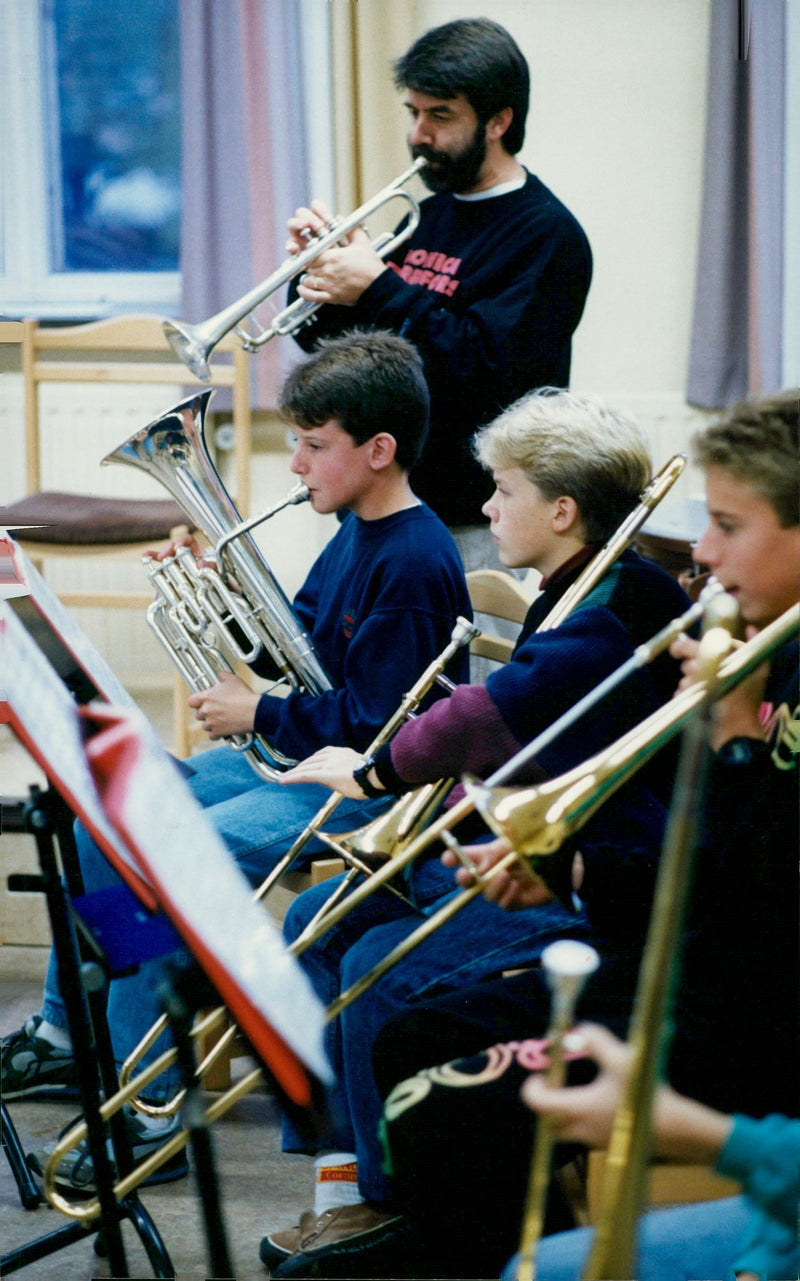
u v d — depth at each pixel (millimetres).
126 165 8031
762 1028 2520
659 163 7340
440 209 5250
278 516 7680
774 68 6863
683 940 2645
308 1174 3965
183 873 1797
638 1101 1673
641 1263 2193
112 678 3125
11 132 7973
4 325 6965
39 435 7254
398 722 3500
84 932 2428
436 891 3607
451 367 4766
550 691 3178
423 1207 2615
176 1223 3697
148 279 8094
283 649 4184
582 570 3396
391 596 3854
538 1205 1855
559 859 2814
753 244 7004
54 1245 3346
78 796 2170
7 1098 4324
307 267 4859
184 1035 2098
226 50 7168
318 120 7160
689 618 2529
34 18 7832
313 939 3016
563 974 1650
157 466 4312
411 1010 2885
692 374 7270
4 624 2348
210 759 4637
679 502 5965
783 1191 1948
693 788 1634
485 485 5000
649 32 7207
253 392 7387
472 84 4828
